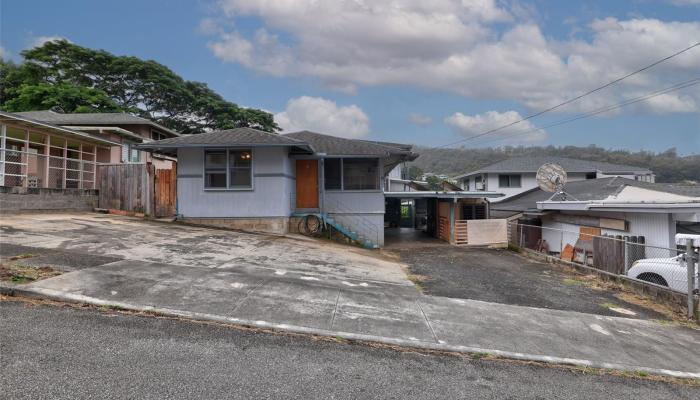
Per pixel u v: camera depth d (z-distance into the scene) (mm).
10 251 6664
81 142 15945
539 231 15719
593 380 4027
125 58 37000
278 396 3131
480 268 10531
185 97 39969
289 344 4211
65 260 6430
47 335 3811
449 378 3764
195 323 4512
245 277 6566
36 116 22031
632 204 11031
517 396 3512
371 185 15234
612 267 9695
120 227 10617
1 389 2854
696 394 3926
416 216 26016
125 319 4418
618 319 6266
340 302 5762
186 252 8312
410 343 4547
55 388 2928
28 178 13977
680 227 11594
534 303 6891
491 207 22516
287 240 12008
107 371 3254
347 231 14266
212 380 3281
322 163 14836
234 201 13352
